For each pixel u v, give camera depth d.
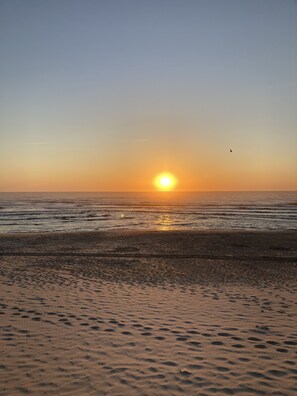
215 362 4.65
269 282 10.22
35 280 10.05
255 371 4.41
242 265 13.18
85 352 4.91
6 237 22.91
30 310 6.91
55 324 6.08
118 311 6.97
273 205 73.69
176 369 4.43
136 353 4.90
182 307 7.38
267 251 16.86
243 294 8.70
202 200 108.25
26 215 47.53
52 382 4.07
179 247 18.20
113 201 102.00
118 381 4.11
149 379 4.16
